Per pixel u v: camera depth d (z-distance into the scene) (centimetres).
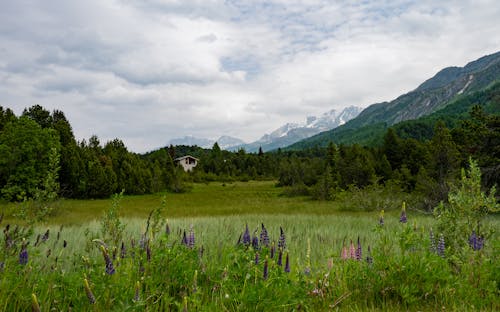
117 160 7244
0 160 3644
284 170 8769
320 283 568
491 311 503
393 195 3656
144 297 459
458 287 555
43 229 1441
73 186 5603
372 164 6550
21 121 3881
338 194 3997
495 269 604
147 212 3338
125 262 524
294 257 809
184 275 539
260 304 464
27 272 473
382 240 647
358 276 589
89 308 423
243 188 8544
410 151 7331
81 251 859
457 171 3306
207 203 4816
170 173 7600
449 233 704
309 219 2300
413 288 539
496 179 2928
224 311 455
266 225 1816
